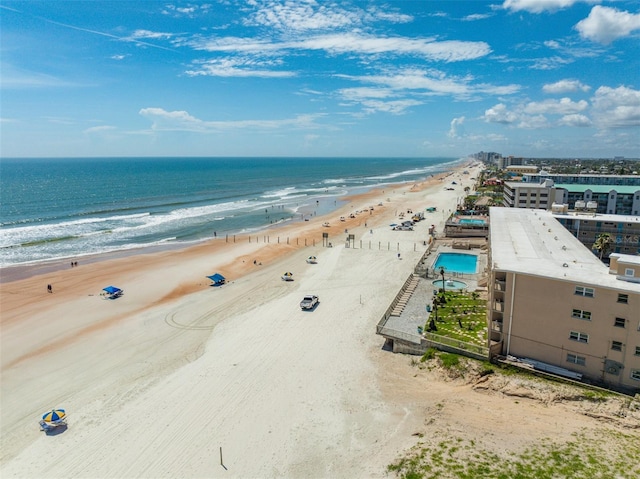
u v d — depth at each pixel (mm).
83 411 33688
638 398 29938
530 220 61750
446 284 60031
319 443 29328
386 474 25609
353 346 43688
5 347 45594
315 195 191625
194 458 28219
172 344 45500
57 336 48219
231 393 35562
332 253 83938
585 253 42125
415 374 38000
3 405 34906
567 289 33594
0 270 74438
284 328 48500
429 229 101062
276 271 72625
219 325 50125
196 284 66562
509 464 25094
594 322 32750
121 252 87562
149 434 30656
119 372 39812
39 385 37875
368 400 34219
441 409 32125
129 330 49531
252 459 27984
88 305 57938
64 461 28203
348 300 56969
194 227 114312
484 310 49219
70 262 79625
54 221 121250
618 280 32656
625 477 23359
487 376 35062
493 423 29781
